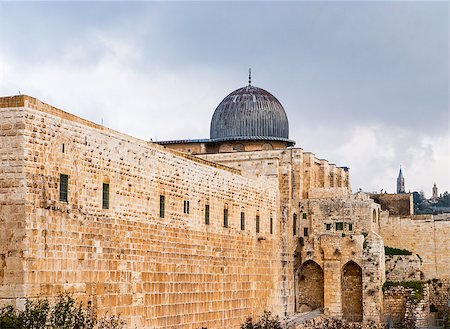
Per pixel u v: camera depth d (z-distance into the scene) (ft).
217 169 238.68
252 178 265.13
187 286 215.92
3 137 153.58
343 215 305.94
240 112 328.90
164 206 205.57
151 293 197.06
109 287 178.91
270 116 329.72
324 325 265.34
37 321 145.79
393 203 363.97
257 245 265.95
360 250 298.97
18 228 151.33
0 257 151.53
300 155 307.58
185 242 216.13
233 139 322.96
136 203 191.83
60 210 161.99
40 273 155.02
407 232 320.91
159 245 201.98
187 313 215.31
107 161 180.04
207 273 228.43
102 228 177.17
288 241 294.25
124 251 185.57
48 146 159.43
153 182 200.34
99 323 172.65
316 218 307.58
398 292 300.20
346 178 366.02
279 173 296.30
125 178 187.42
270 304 274.77
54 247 159.74
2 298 150.71
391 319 298.76
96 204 175.32
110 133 181.88
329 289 299.38
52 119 161.07
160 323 200.64
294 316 288.30
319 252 303.68
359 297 302.86
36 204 154.92
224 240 240.73
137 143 193.67
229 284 242.78
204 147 324.80
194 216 222.07
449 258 314.96
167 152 208.44
